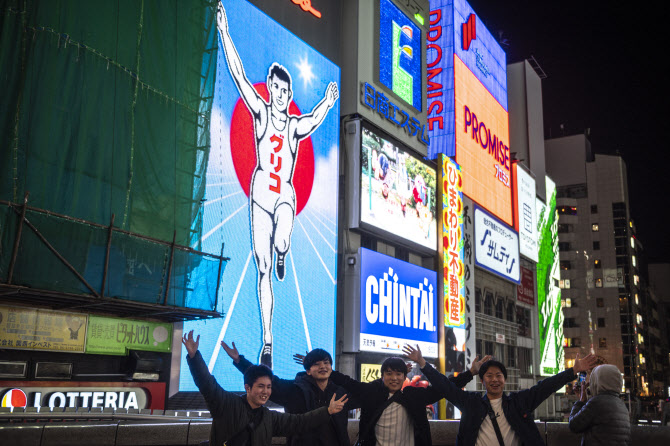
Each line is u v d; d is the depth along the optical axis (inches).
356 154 1312.7
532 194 2733.8
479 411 286.7
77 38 716.7
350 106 1358.3
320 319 1136.2
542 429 389.1
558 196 4682.6
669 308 6850.4
